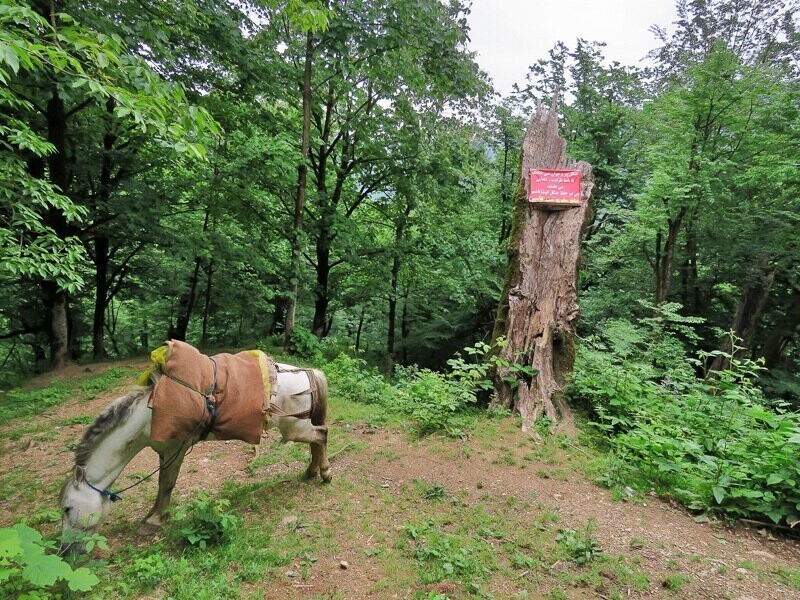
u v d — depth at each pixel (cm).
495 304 1675
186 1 721
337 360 927
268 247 1295
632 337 951
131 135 1028
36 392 775
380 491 430
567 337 650
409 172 1181
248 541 338
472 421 594
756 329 1415
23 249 546
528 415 598
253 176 980
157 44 686
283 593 286
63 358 980
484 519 382
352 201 1426
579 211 661
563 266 654
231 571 304
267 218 1175
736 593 296
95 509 316
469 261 1326
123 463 335
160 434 318
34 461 522
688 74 1260
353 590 292
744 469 412
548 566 321
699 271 1502
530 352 638
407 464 488
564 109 1653
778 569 323
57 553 304
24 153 859
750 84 1122
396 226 1433
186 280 1473
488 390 664
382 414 653
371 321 2222
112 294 1339
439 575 305
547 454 512
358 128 1163
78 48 286
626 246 1491
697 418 534
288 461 493
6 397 764
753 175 1101
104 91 287
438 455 509
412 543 346
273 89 1007
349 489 431
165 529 353
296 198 1114
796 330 1374
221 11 882
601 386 633
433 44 998
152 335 1922
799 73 1554
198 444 547
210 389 342
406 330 1939
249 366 372
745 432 485
